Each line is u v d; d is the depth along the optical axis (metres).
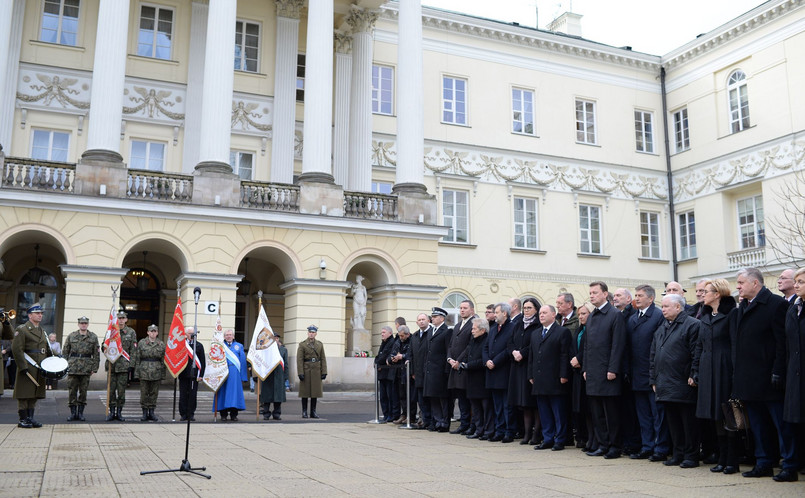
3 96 23.47
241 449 9.84
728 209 33.09
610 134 35.28
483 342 11.48
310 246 23.72
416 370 13.21
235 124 27.05
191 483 7.09
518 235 32.66
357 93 28.36
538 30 33.81
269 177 27.28
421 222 25.19
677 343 8.58
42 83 24.75
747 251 31.39
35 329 12.33
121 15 22.56
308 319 23.28
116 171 21.62
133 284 26.83
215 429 12.59
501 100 33.12
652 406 9.21
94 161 21.47
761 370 7.70
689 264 34.66
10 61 24.20
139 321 26.77
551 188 33.56
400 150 25.73
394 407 14.46
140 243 22.41
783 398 7.57
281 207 23.55
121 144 25.53
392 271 24.86
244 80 27.42
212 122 23.12
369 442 10.86
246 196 23.23
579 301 33.19
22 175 21.22
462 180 31.69
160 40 26.61
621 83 35.97
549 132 33.91
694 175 34.66
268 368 15.06
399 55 26.12
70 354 13.74
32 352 12.19
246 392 22.64
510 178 32.66
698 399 8.20
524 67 33.88
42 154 24.67
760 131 31.28
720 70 33.56
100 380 20.97
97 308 20.94
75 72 25.19
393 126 30.83
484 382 11.41
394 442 10.89
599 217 34.59
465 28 32.56
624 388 9.41
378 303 25.27
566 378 10.05
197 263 22.28
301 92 28.88
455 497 6.51
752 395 7.66
